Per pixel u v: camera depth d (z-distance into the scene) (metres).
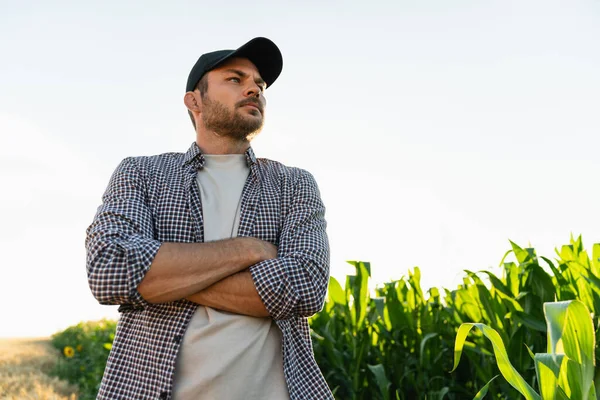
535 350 2.52
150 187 1.85
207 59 1.98
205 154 1.96
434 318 3.09
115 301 1.63
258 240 1.74
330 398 1.74
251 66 1.99
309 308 1.70
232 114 1.92
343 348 3.37
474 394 2.86
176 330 1.64
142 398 1.61
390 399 3.14
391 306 3.16
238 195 1.88
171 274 1.63
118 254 1.63
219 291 1.66
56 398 7.14
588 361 1.36
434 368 2.98
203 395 1.60
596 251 2.65
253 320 1.68
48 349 14.39
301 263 1.72
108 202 1.80
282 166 2.02
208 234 1.80
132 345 1.68
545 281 2.42
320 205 1.94
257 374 1.65
